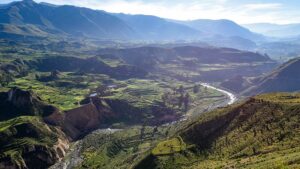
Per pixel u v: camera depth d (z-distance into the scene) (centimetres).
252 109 15662
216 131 15550
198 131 15962
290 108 14388
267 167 9531
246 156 12444
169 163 13975
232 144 13950
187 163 13850
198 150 14750
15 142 19900
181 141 15712
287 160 9562
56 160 19862
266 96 17025
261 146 12788
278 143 12488
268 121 14238
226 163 12062
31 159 19125
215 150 14162
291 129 12988
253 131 14125
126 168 16512
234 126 15188
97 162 19275
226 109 16925
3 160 18212
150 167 14125
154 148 15500
